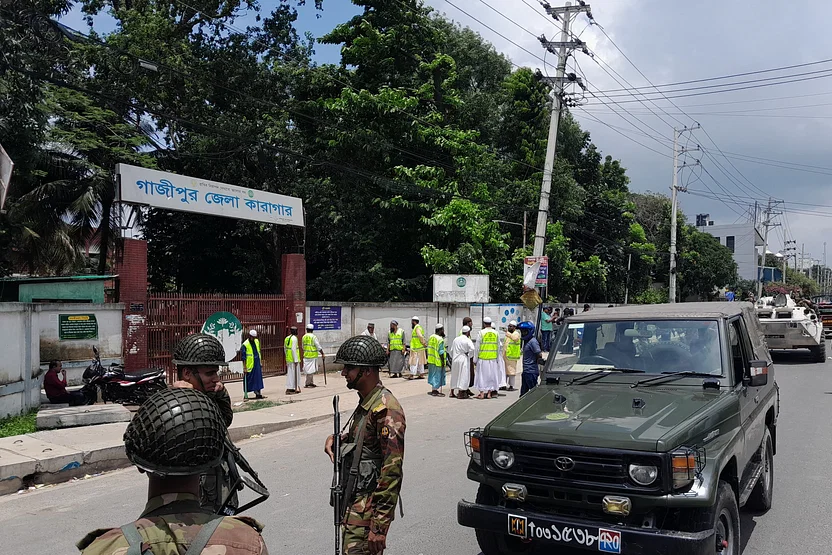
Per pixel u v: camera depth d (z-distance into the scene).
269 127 22.20
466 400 13.62
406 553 5.10
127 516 6.25
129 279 13.73
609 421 4.34
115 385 11.70
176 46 20.97
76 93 20.06
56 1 17.27
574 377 5.56
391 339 17.34
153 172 13.62
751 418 5.30
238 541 1.67
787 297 20.62
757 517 5.94
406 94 23.58
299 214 17.17
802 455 8.23
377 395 3.62
